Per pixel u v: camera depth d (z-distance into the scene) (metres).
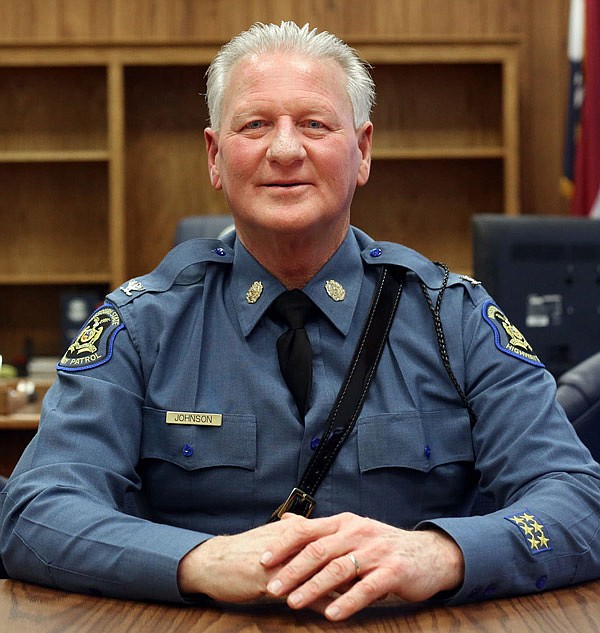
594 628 1.14
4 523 1.42
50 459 1.48
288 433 1.55
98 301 5.00
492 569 1.27
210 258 1.68
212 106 1.68
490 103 5.80
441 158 5.83
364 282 1.67
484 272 2.74
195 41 5.42
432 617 1.19
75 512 1.36
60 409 1.54
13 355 5.87
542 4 5.84
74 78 5.79
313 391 1.58
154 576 1.25
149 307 1.63
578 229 2.76
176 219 5.86
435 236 5.87
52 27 5.70
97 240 5.87
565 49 5.87
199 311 1.63
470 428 1.60
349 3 5.72
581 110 5.15
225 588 1.22
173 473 1.56
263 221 1.56
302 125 1.58
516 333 1.65
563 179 5.25
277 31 1.62
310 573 1.20
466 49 5.48
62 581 1.32
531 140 5.93
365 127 1.69
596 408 1.89
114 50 5.44
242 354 1.60
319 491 1.54
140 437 1.58
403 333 1.62
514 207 5.52
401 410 1.57
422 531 1.29
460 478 1.60
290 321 1.61
